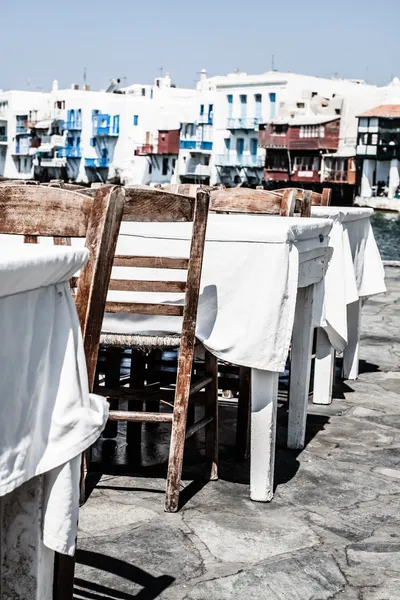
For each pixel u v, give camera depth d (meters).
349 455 4.25
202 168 73.50
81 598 2.54
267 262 3.37
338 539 3.15
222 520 3.27
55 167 84.94
